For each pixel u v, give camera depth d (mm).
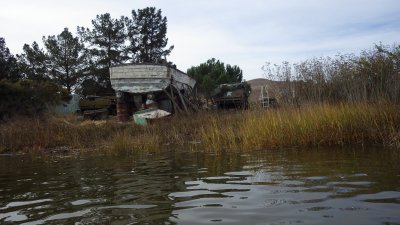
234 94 30891
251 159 9281
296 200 4852
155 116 22984
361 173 6574
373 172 6625
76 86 40719
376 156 8664
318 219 3990
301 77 16812
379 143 11109
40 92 29031
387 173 6473
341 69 16203
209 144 12594
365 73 15195
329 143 11516
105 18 41312
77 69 40094
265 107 15812
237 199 5086
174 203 5043
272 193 5336
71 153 13773
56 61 39188
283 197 5051
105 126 20141
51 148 16062
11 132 17688
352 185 5605
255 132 12094
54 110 31234
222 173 7387
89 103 32375
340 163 7859
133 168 8828
